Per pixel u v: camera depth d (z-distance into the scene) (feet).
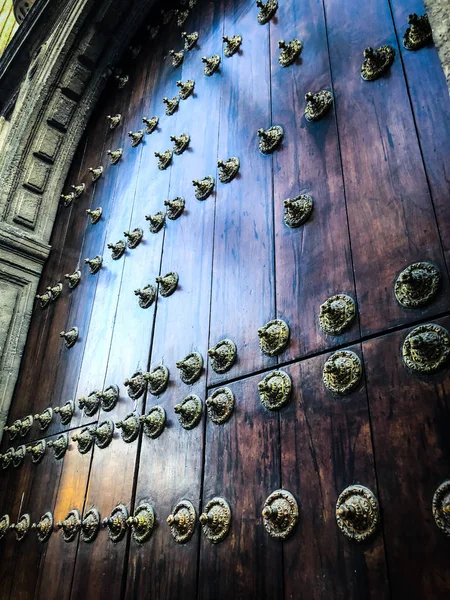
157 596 6.07
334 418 5.10
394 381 4.76
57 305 12.50
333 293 5.74
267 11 9.54
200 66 11.25
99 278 11.22
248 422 6.00
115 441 8.16
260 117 8.42
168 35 13.76
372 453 4.66
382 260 5.39
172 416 7.27
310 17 8.38
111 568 6.95
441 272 4.80
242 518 5.54
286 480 5.27
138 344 8.76
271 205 7.28
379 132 6.15
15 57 18.38
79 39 15.74
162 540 6.43
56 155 15.61
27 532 9.27
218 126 9.51
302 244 6.45
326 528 4.71
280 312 6.30
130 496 7.25
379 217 5.65
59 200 15.24
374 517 4.37
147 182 11.16
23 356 12.84
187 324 7.83
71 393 10.11
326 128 6.97
